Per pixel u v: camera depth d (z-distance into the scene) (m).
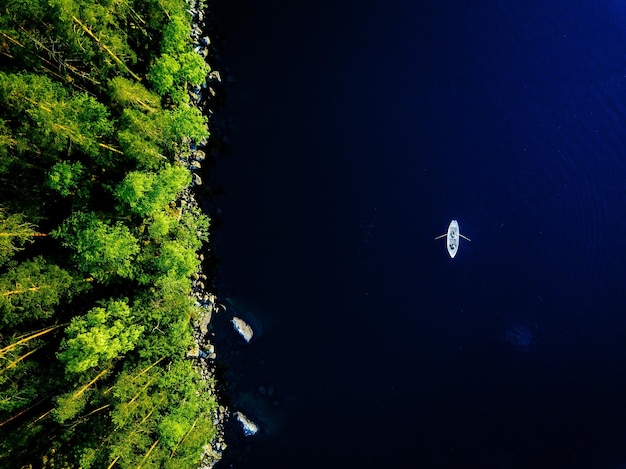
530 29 39.16
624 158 38.72
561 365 38.16
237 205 36.72
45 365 25.94
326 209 38.03
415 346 37.47
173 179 28.19
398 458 35.69
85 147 24.83
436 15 38.88
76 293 26.36
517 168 38.72
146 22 29.83
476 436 36.69
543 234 38.81
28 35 23.22
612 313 38.72
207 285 35.12
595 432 37.56
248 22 38.00
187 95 32.81
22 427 25.02
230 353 34.91
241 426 33.75
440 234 38.06
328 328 36.94
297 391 35.53
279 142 37.81
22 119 22.67
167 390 30.00
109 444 26.47
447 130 38.81
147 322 28.98
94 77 27.02
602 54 38.97
